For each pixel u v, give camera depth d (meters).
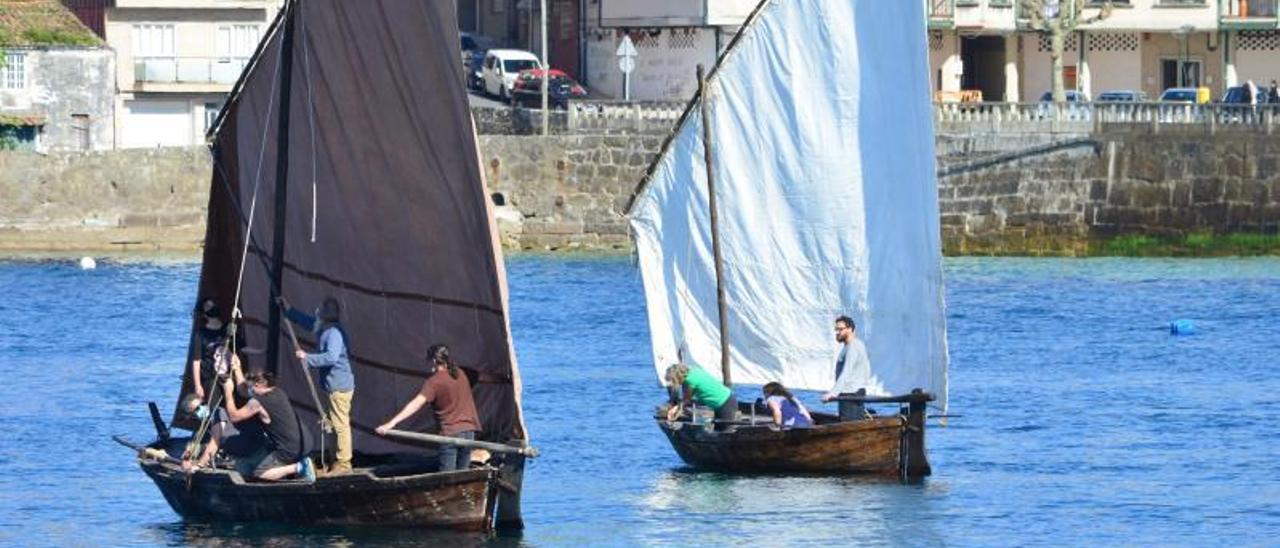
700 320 141.00
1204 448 144.62
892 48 132.62
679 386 132.75
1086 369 187.88
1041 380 180.50
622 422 154.25
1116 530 117.31
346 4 110.69
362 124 111.56
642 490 126.56
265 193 115.00
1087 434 150.38
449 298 111.06
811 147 136.62
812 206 136.62
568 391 170.75
